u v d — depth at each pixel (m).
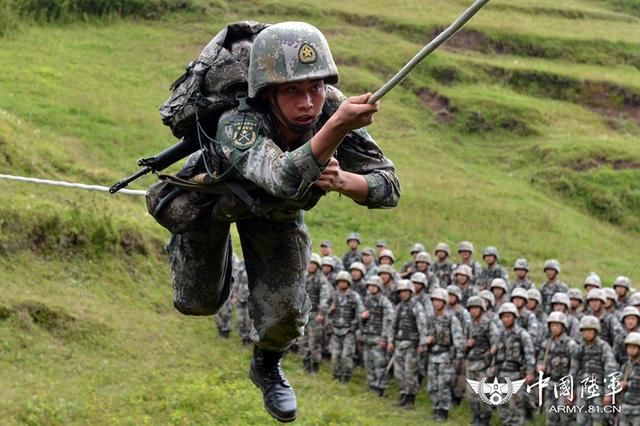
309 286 21.34
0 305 20.09
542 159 37.88
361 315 20.38
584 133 41.66
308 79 4.85
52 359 19.38
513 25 51.03
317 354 21.08
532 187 35.66
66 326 20.47
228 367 20.45
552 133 41.16
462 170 36.50
